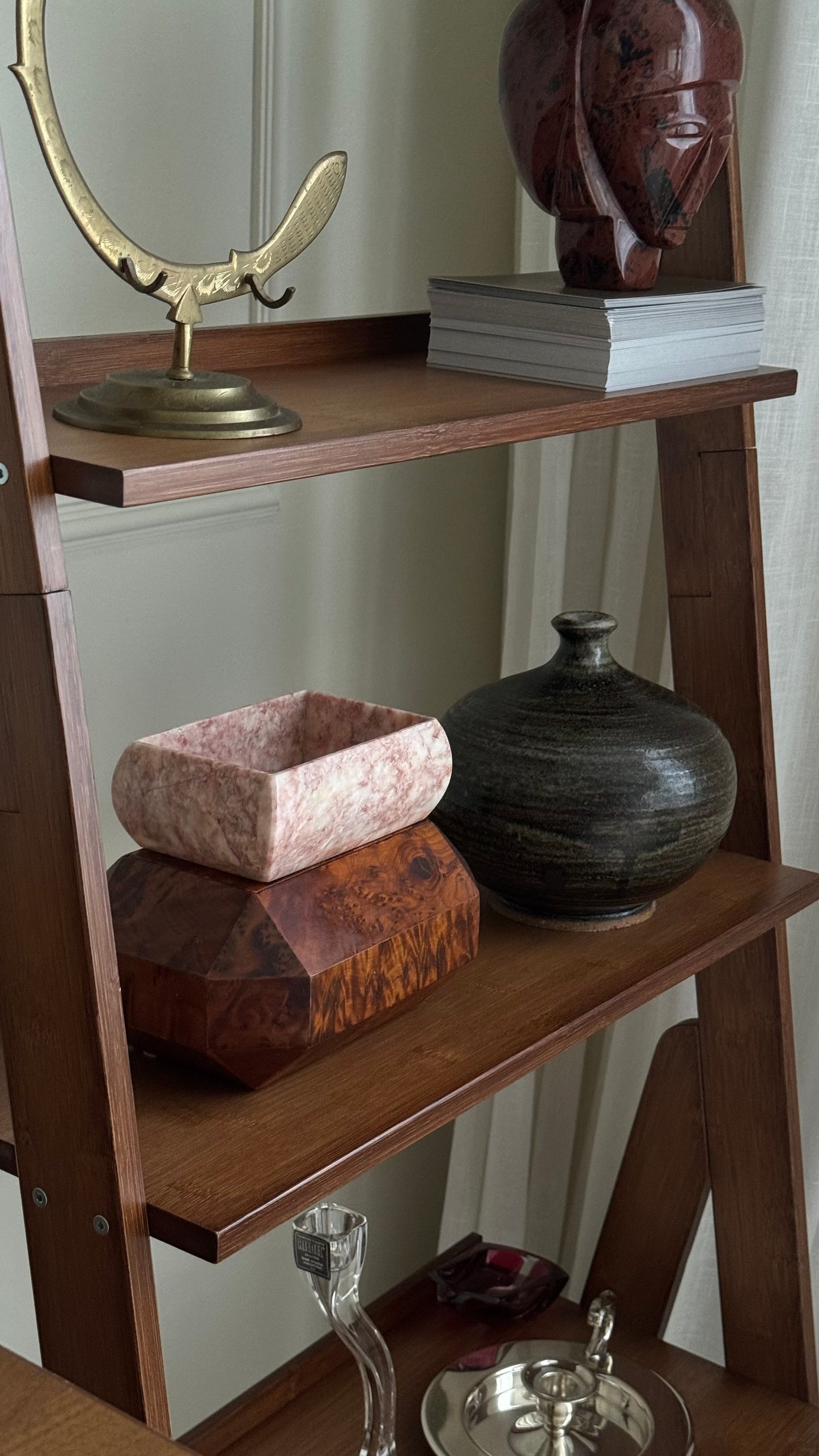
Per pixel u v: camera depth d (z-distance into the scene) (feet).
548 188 2.95
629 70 2.77
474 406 2.60
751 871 3.54
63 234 3.24
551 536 4.29
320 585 4.10
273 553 3.93
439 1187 5.07
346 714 2.91
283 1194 2.16
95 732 3.58
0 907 2.12
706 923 3.21
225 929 2.39
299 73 3.63
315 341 3.14
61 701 1.95
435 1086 2.48
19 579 1.93
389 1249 4.93
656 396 2.86
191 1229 2.09
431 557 4.43
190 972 2.37
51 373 2.67
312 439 2.18
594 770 2.97
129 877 2.52
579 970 2.97
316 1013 2.39
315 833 2.43
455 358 3.08
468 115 4.13
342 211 3.84
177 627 3.72
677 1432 3.55
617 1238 4.08
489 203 4.29
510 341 2.97
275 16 3.51
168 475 1.92
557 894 3.04
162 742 2.67
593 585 4.42
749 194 3.76
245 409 2.22
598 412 2.72
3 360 1.84
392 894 2.58
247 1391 3.57
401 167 3.98
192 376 2.30
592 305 2.81
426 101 3.99
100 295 3.35
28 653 1.95
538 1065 2.66
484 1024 2.72
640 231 2.95
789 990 3.63
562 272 3.06
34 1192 2.23
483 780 3.03
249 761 2.89
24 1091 2.19
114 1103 2.09
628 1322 4.09
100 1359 2.22
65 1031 2.10
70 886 2.02
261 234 3.65
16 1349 3.75
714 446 3.41
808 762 4.15
